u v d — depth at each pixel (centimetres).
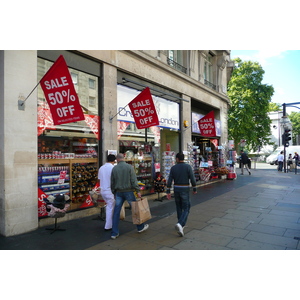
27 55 540
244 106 2653
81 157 681
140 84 859
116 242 475
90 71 706
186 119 1168
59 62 485
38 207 570
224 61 1543
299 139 5062
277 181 1391
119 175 511
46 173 594
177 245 457
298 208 736
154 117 750
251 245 452
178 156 548
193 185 529
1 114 500
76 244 464
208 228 553
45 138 596
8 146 500
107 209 552
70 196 650
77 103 484
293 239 480
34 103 550
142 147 908
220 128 1573
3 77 499
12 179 505
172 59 1143
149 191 936
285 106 2016
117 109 793
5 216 496
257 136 2905
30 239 488
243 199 880
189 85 1198
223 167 1491
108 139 743
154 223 602
